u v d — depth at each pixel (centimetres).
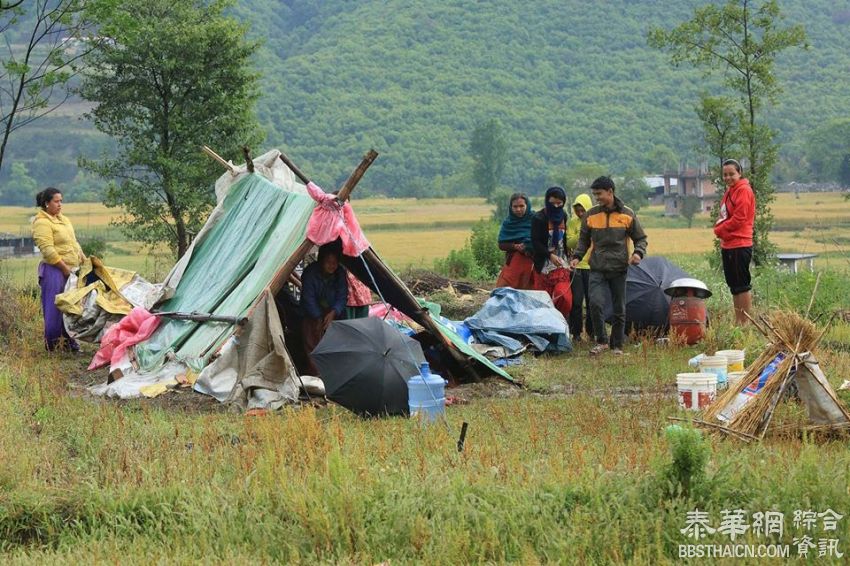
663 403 1709
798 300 2656
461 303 3145
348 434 1538
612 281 2275
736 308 2338
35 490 1301
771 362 1502
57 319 2412
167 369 1983
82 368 2236
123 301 2458
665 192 18550
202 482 1310
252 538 1155
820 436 1443
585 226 2294
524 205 2473
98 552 1133
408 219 18075
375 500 1192
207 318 1997
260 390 1809
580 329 2459
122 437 1549
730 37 4006
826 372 1861
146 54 4078
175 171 4066
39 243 2419
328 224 1931
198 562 1088
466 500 1177
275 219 2105
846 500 1132
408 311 2009
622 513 1123
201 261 2194
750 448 1377
